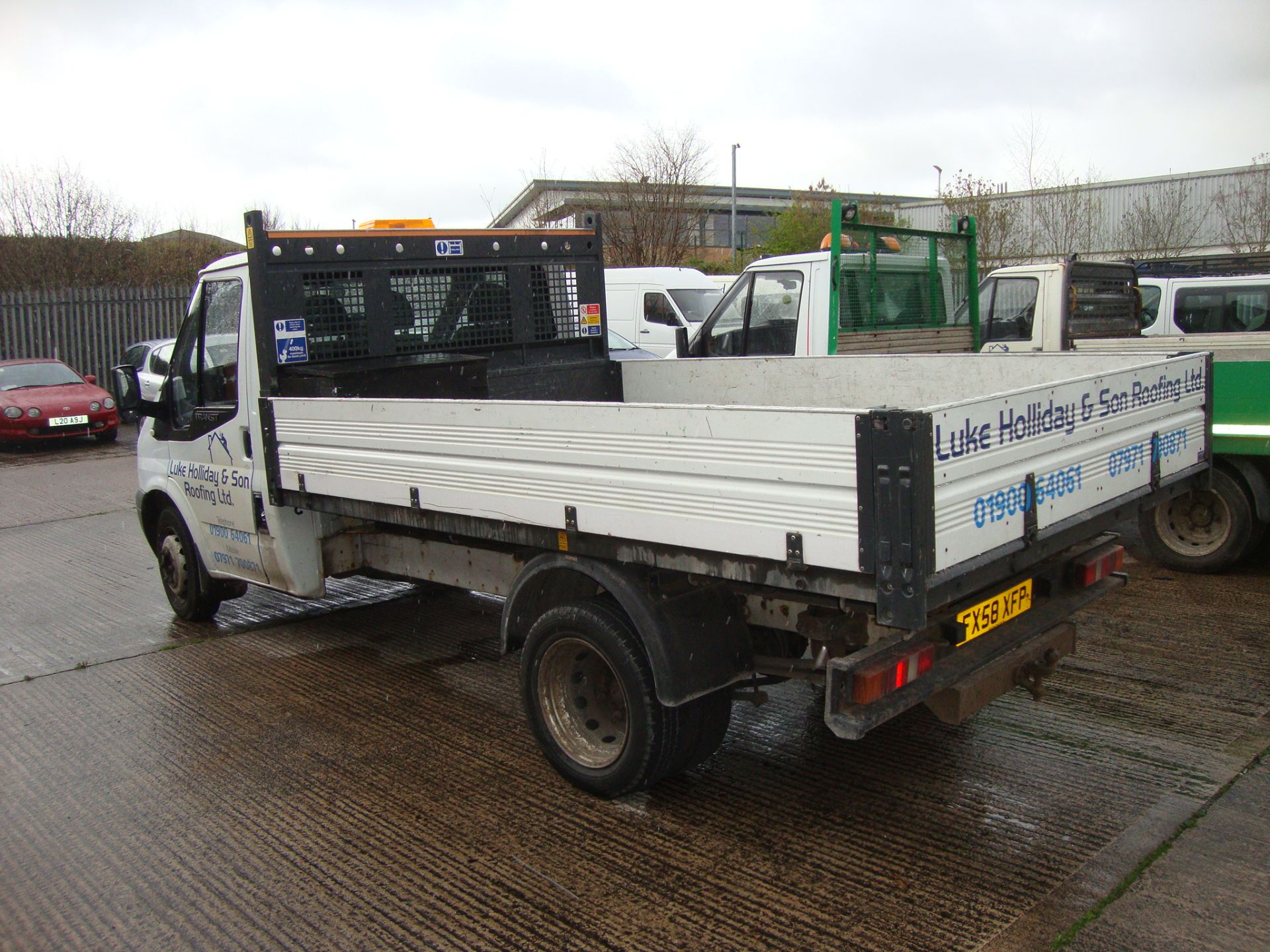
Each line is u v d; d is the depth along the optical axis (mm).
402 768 4566
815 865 3609
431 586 7293
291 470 5164
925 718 4844
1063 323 9391
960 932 3176
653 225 23797
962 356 5117
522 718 5117
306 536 5590
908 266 8820
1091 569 4074
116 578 8336
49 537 10039
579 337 6582
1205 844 3625
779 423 3105
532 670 4289
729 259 31953
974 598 3582
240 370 5566
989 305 9898
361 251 5562
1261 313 11461
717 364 6094
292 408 5086
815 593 3127
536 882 3570
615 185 24281
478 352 6090
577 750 4246
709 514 3342
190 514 6383
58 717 5348
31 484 13445
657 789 4254
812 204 26750
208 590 6684
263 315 5242
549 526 3875
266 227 5234
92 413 16797
